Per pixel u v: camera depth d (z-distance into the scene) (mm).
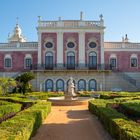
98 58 47656
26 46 48969
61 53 47406
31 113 14102
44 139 12297
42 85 46406
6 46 48938
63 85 46562
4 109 15703
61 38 47562
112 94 31672
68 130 14359
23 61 48781
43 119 16875
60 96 34781
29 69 48531
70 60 47656
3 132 8844
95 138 12539
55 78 46531
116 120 11633
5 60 48812
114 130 11430
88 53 47688
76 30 47688
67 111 22781
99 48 47719
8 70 48656
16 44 48969
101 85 46406
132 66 49000
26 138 10141
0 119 13594
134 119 13875
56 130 14336
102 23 47688
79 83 46688
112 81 46656
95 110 19609
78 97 32125
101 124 16031
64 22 47688
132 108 15859
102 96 30609
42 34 47562
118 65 48906
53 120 17703
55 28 47438
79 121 17312
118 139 10562
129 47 49156
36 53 48750
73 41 47625
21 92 36812
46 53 47406
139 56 49156
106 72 46656
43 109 16969
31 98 29875
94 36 47781
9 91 36406
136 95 30500
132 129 9414
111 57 48906
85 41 47719
